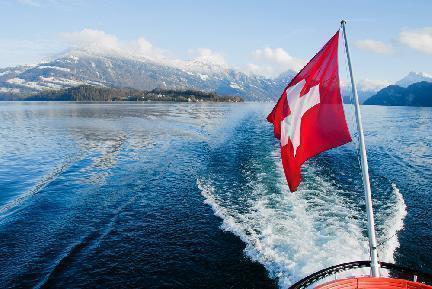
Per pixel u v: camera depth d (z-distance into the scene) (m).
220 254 22.23
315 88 11.83
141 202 31.38
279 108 12.48
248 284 19.36
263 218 26.69
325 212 27.58
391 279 11.41
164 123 97.50
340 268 13.27
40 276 20.03
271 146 56.12
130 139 66.31
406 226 25.97
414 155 51.50
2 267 20.78
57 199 32.06
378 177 38.22
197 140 64.06
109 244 23.72
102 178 38.91
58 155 51.97
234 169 41.34
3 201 32.03
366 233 24.08
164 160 47.22
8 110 172.88
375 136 72.25
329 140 11.84
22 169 43.69
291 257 21.03
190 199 31.89
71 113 144.12
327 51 11.69
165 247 23.30
